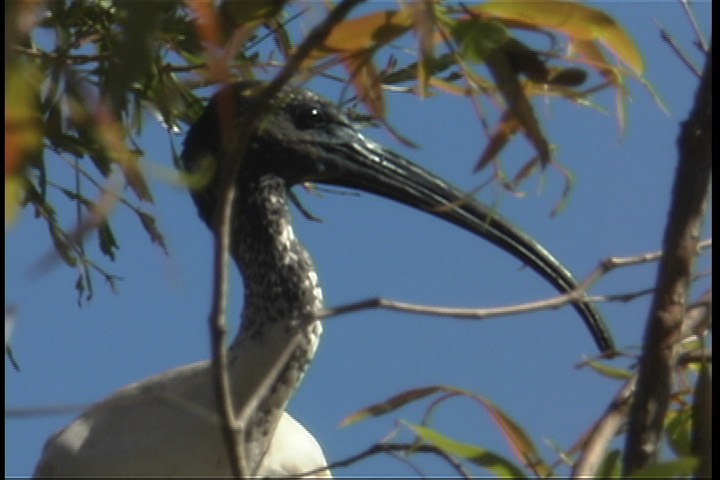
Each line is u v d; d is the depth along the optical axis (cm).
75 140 821
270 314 841
